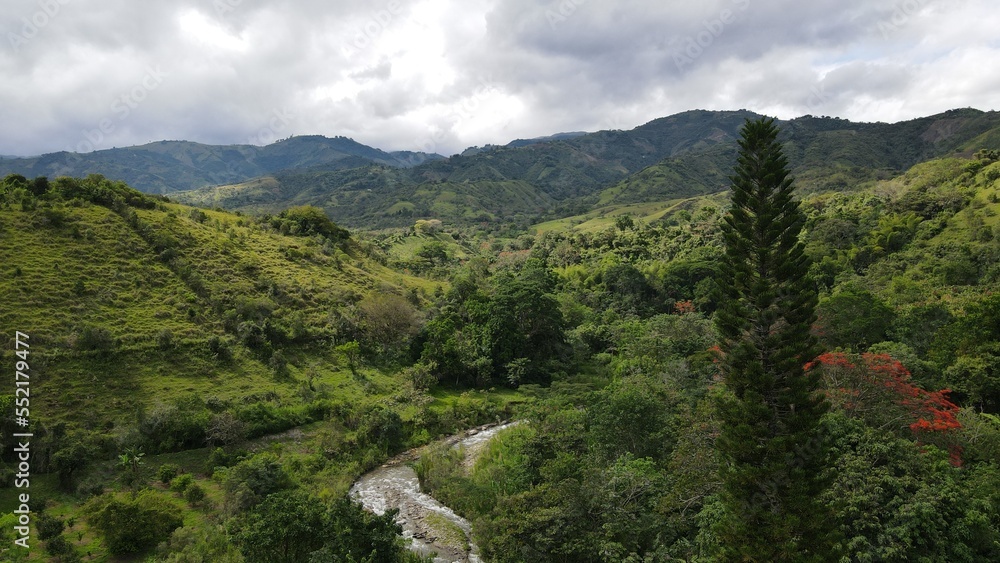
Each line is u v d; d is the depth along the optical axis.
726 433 19.97
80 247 49.09
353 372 49.91
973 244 65.94
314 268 65.69
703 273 81.06
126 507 24.89
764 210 20.00
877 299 47.91
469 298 65.00
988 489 21.34
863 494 20.47
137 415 35.34
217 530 26.02
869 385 27.98
